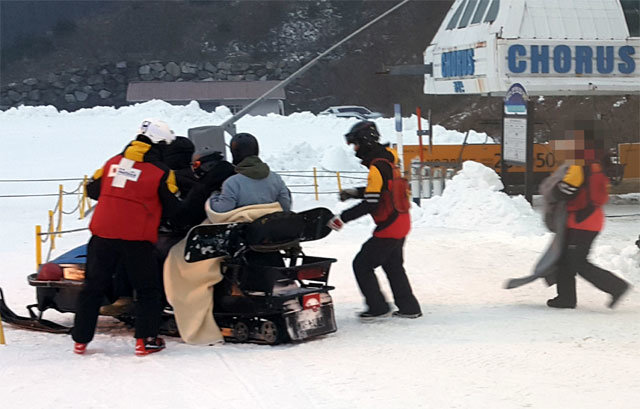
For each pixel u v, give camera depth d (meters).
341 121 39.41
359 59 76.69
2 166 30.70
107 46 80.00
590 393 6.48
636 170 26.86
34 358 7.89
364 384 6.80
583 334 8.62
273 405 6.24
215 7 83.25
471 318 9.57
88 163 31.36
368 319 9.56
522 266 13.27
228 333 8.67
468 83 24.38
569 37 23.31
